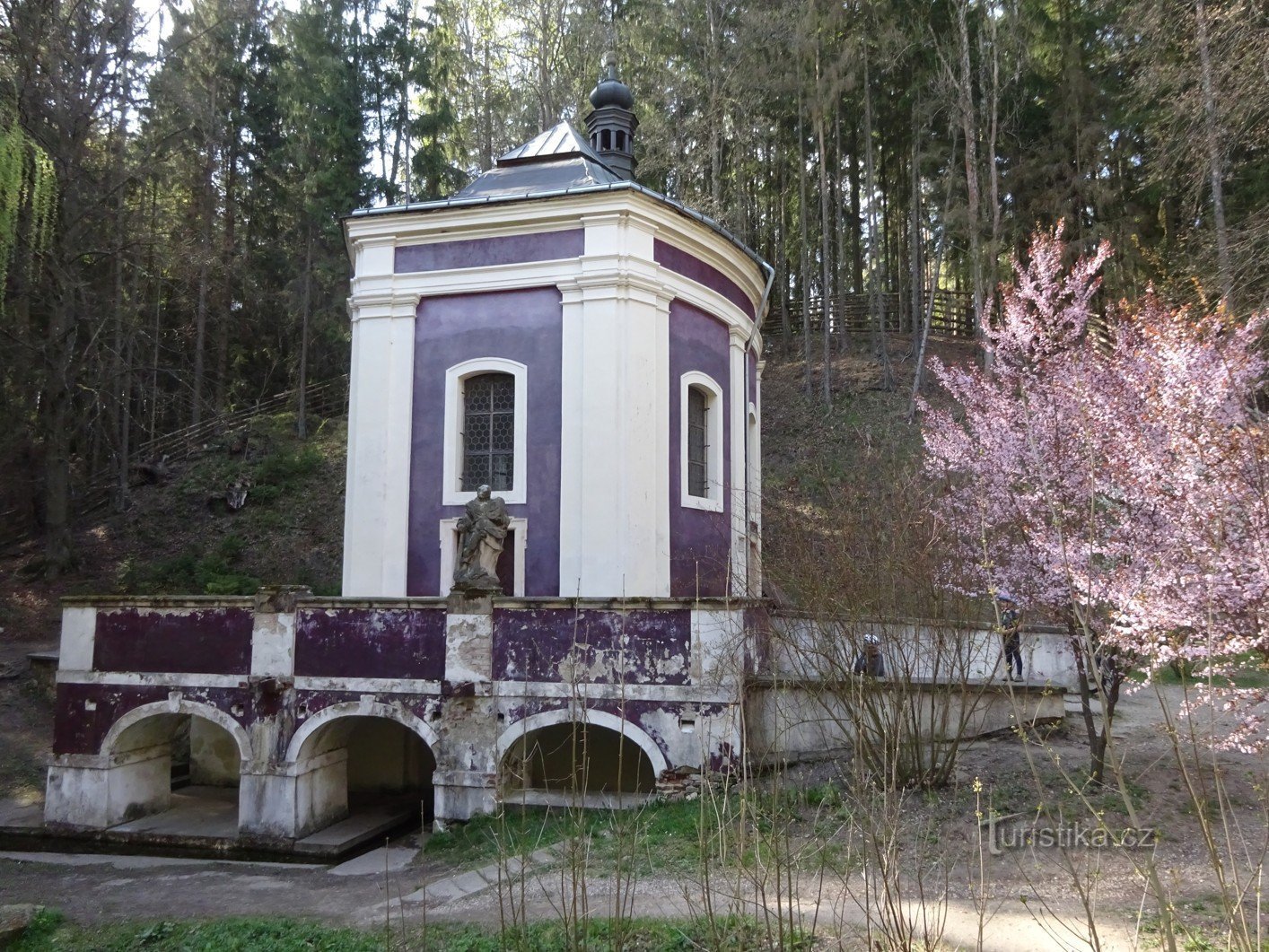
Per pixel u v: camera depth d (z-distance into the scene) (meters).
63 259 25.88
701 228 17.20
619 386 15.48
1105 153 31.47
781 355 40.22
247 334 40.97
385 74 38.53
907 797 10.96
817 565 11.84
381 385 16.33
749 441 21.27
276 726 13.30
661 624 12.33
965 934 7.08
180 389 38.22
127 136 30.61
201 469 33.41
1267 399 11.37
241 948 8.77
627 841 10.46
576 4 36.22
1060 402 10.55
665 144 32.66
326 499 31.16
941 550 11.35
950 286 50.22
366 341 16.55
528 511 15.58
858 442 25.19
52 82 23.73
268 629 13.54
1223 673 7.62
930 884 8.33
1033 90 34.28
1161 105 22.08
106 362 30.12
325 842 12.93
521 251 16.27
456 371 16.22
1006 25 32.28
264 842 13.02
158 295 35.88
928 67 33.72
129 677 13.95
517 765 13.22
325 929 9.09
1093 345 10.97
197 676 13.71
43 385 28.41
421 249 16.69
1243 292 15.76
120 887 11.60
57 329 25.98
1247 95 16.97
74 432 30.28
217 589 24.81
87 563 28.36
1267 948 6.32
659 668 12.24
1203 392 7.79
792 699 12.83
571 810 9.41
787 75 32.22
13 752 17.55
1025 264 31.56
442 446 16.03
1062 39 32.53
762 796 10.77
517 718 12.58
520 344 16.05
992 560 10.76
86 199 26.06
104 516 31.58
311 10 36.88
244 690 13.50
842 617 11.06
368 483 16.08
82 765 13.94
